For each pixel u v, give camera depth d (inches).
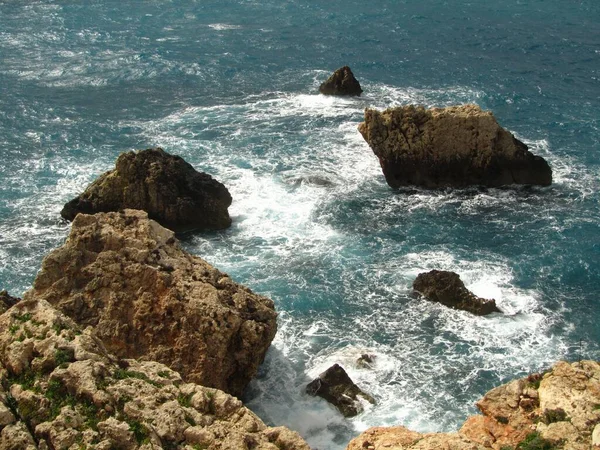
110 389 964.0
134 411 939.3
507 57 3486.7
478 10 4242.1
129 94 3036.4
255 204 2198.6
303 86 3154.5
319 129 2719.0
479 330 1680.6
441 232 2081.7
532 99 2992.1
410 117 2281.0
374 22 4023.1
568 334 1680.6
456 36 3786.9
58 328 1055.0
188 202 2039.9
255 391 1489.9
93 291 1449.3
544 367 1568.7
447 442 1030.4
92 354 1012.5
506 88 3110.2
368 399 1462.8
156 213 2049.7
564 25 3956.7
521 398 1133.7
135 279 1444.4
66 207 2103.8
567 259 1951.3
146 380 1028.5
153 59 3395.7
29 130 2677.2
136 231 1549.0
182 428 940.0
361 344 1641.2
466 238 2053.4
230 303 1445.6
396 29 3907.5
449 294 1760.6
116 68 3289.9
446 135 2268.7
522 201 2242.9
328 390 1469.0
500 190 2303.2
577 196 2265.0
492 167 2303.2
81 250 1498.5
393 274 1886.1
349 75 3026.6
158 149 2118.6
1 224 2091.5
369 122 2297.0
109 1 4347.9
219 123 2763.3
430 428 1401.3
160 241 1551.4
